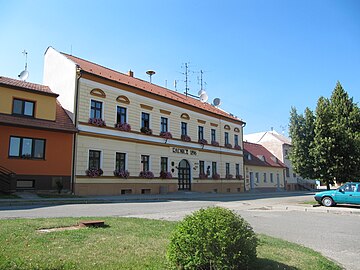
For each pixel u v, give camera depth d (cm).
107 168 2494
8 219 988
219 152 3769
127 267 534
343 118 2405
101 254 602
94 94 2489
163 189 2933
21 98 2133
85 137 2380
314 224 1217
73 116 2359
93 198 2041
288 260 634
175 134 3184
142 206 1705
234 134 4144
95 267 527
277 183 5200
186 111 3369
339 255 745
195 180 3344
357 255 746
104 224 945
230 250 474
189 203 2005
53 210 1362
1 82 2052
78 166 2308
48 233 762
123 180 2591
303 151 2230
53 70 2689
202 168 3503
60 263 535
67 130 2252
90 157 2412
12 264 515
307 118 2247
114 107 2622
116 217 1134
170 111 3161
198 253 480
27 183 2066
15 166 2020
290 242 832
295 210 1780
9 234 729
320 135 2128
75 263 540
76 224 920
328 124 2114
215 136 3781
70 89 2445
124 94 2719
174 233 525
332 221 1312
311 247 822
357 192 1881
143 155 2814
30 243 660
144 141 2820
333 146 2055
